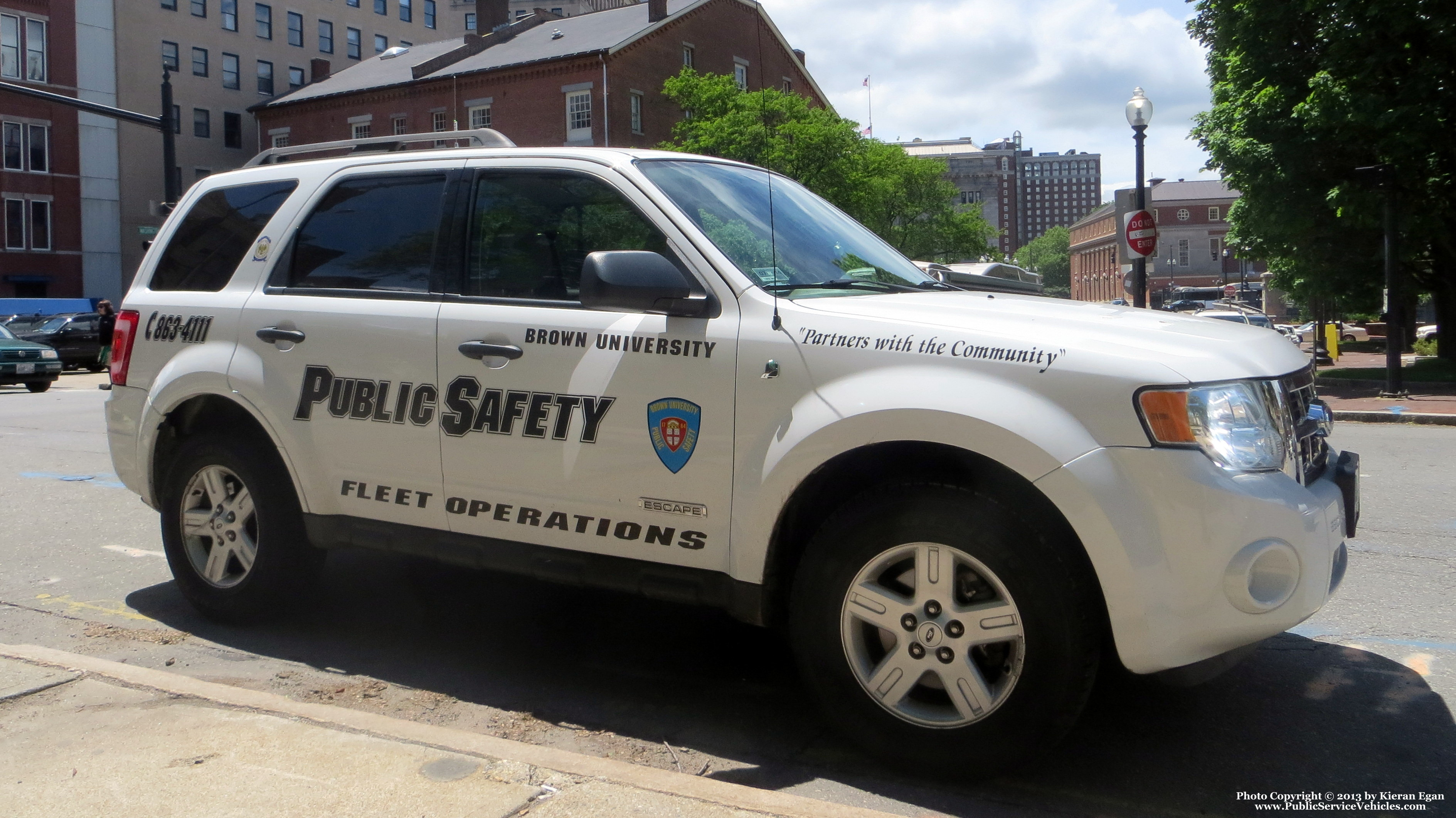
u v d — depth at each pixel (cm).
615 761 301
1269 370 316
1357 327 4209
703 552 344
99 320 2898
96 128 5069
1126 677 403
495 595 516
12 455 1020
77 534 665
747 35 4900
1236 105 2091
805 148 3994
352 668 418
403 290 410
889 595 313
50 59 4922
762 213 399
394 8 6569
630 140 4366
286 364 426
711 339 343
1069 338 307
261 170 475
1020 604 296
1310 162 2017
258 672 412
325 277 433
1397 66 1889
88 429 1271
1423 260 2211
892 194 5250
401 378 398
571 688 396
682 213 363
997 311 335
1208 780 320
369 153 475
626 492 354
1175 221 10625
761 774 323
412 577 548
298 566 448
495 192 403
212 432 457
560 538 369
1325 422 356
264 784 282
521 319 377
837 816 265
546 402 367
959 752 307
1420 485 824
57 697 341
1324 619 478
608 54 4253
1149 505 285
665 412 346
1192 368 295
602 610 493
